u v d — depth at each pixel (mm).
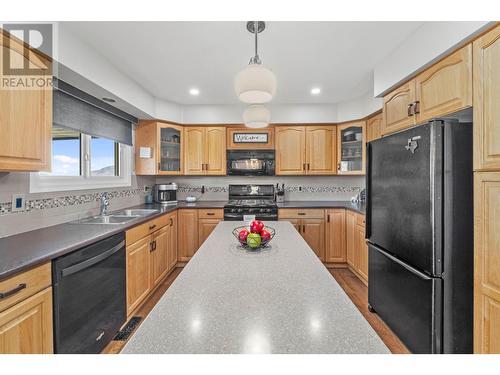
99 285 1739
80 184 2475
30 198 1878
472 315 1422
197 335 687
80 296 1553
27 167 1459
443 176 1432
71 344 1476
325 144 3719
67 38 1782
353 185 4082
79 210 2404
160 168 3492
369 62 2352
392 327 1877
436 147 1430
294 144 3750
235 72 2580
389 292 1914
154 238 2697
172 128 3623
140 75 2645
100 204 2699
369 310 2348
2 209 1679
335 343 658
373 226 2123
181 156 3732
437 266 1436
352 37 1938
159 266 2840
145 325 732
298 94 3295
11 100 1359
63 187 2232
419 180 1541
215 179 4152
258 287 991
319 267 1213
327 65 2426
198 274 1123
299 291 957
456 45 1442
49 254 1324
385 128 2305
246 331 706
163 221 2951
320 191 4121
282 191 3951
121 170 3256
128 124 3266
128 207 3301
